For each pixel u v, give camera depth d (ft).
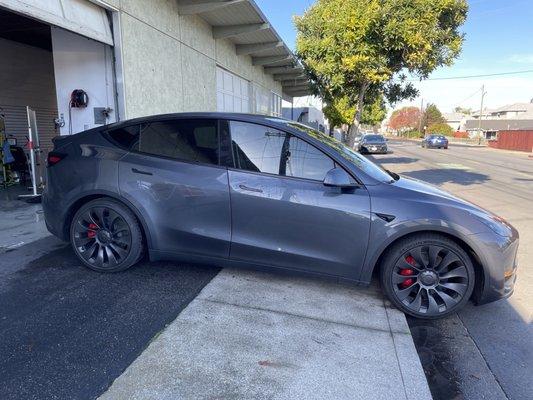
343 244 11.01
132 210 12.19
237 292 11.68
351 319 10.50
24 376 7.77
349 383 7.98
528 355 9.71
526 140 120.37
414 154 93.09
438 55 21.90
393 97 28.32
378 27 20.76
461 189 37.17
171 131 12.35
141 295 11.28
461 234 10.41
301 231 11.16
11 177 29.94
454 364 9.26
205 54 34.19
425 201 10.87
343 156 11.55
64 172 12.73
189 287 11.89
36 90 36.32
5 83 32.94
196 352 8.71
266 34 37.91
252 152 11.70
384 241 10.77
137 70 23.44
